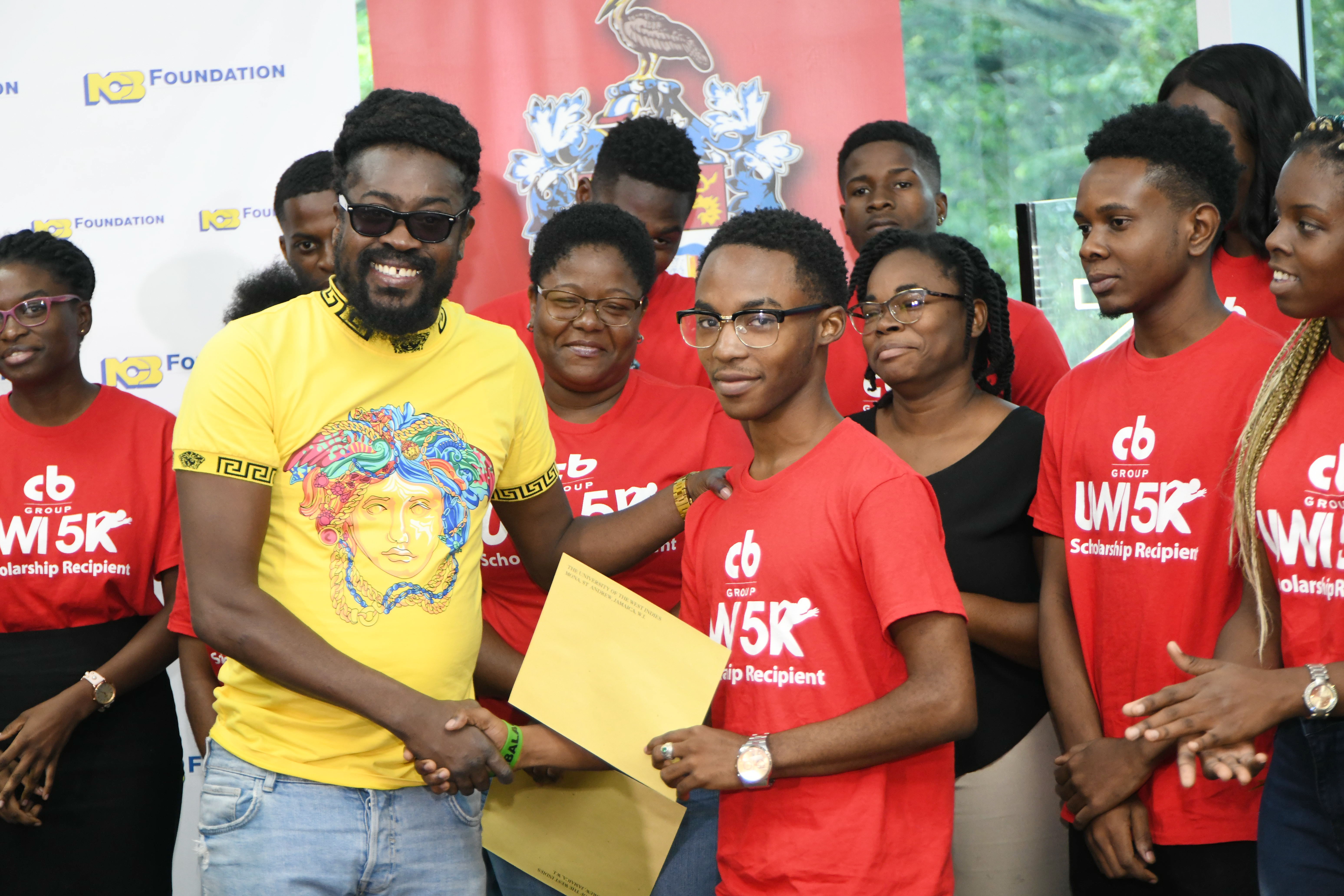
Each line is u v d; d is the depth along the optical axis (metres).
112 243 3.64
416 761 1.73
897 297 2.38
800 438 1.89
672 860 2.19
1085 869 2.19
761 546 1.85
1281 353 1.90
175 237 3.64
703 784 1.73
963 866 2.28
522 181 3.71
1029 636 2.27
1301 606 1.81
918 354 2.37
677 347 2.97
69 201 3.63
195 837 3.59
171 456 2.92
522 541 2.22
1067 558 2.21
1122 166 2.09
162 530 2.89
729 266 1.83
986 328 2.56
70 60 3.62
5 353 2.78
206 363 1.79
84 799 2.77
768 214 1.89
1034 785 2.29
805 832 1.76
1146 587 2.07
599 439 2.52
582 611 1.92
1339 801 1.73
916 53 3.88
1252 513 1.89
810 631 1.79
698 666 1.84
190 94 3.62
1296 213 1.76
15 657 2.80
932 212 3.29
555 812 2.16
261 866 1.76
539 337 2.49
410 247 1.77
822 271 1.84
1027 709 2.31
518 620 2.47
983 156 3.91
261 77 3.63
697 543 2.01
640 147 2.88
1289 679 1.72
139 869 2.83
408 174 1.77
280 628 1.71
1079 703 2.14
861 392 3.03
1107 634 2.13
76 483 2.84
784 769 1.68
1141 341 2.17
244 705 1.83
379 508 1.81
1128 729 1.76
